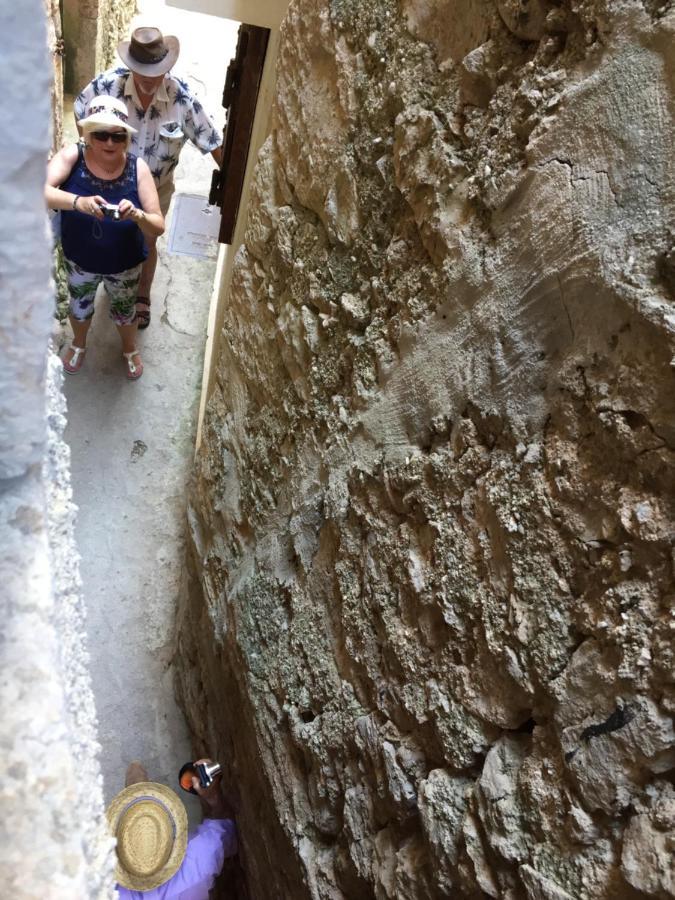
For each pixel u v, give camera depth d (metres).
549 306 0.83
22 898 0.38
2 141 0.30
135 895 1.74
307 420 1.48
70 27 3.62
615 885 0.73
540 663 0.83
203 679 2.22
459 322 0.99
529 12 0.84
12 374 0.39
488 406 0.93
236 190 2.34
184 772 2.09
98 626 2.72
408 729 1.08
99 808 0.55
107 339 3.21
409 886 1.03
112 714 2.58
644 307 0.69
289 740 1.46
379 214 1.21
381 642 1.16
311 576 1.41
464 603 0.95
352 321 1.29
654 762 0.71
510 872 0.86
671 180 0.68
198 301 3.45
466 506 0.96
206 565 2.09
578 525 0.79
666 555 0.70
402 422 1.13
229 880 2.09
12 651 0.43
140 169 2.26
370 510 1.20
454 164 0.99
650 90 0.69
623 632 0.73
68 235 2.38
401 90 1.10
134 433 3.10
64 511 0.59
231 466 1.95
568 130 0.79
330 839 1.33
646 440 0.71
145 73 2.33
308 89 1.42
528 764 0.85
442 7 1.01
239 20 1.80
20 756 0.41
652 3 0.69
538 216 0.83
